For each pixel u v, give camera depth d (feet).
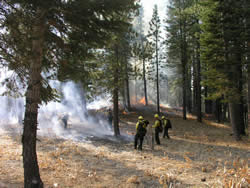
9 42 13.17
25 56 13.52
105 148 29.53
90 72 18.29
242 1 39.32
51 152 23.85
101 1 11.63
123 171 19.89
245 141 39.68
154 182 17.26
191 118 80.53
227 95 40.06
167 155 27.53
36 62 13.42
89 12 12.19
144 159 25.04
